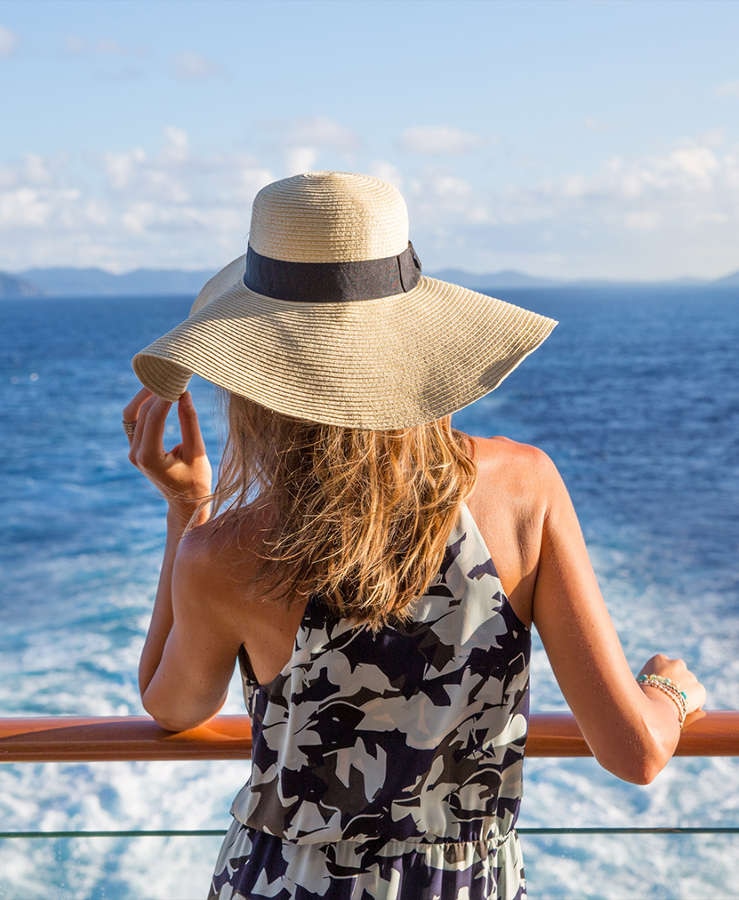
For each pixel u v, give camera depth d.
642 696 1.17
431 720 1.13
